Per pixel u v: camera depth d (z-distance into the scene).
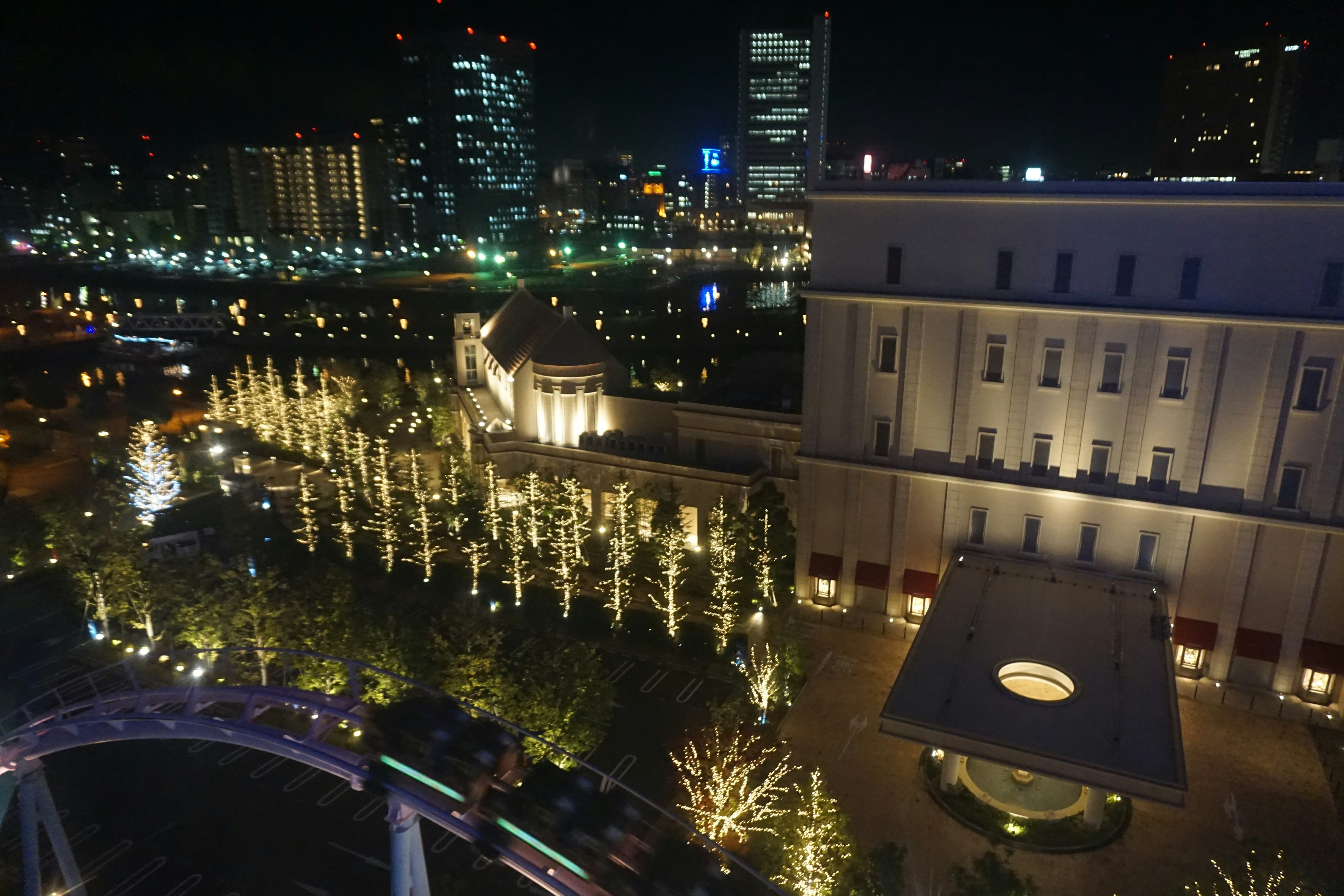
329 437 109.62
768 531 70.50
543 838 26.98
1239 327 51.00
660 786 48.66
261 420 116.44
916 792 47.59
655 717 55.81
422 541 80.25
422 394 126.88
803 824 37.50
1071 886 40.69
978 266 57.06
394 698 49.97
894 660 61.47
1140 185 51.72
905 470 61.69
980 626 51.16
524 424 91.19
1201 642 55.66
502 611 70.19
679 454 83.56
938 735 41.47
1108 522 57.06
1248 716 54.47
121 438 117.31
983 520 60.94
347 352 194.00
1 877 43.38
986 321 57.72
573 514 75.38
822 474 65.25
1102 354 55.00
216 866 44.28
